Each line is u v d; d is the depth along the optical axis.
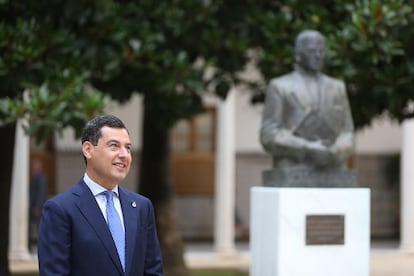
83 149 5.73
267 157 25.95
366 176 26.59
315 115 11.00
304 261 10.64
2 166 14.23
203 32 13.89
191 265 19.66
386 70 13.06
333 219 10.77
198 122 25.77
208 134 25.81
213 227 25.91
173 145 25.75
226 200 21.59
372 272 18.16
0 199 14.22
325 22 13.45
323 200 10.73
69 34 12.70
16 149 19.72
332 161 10.94
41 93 11.36
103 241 5.57
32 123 11.35
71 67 12.34
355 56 12.98
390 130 26.69
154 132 16.36
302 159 10.90
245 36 14.09
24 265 19.19
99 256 5.55
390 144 26.69
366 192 10.91
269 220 10.84
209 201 25.84
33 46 12.15
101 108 11.73
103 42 13.09
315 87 11.17
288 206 10.61
